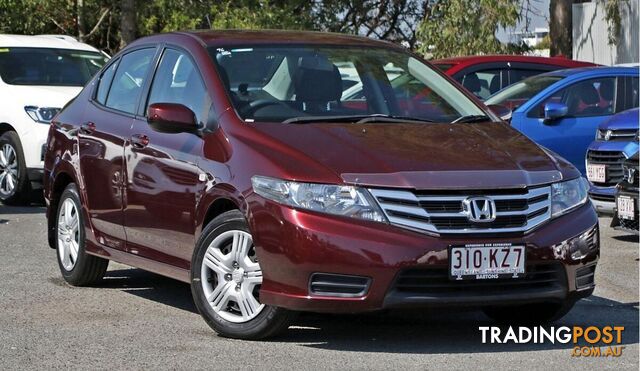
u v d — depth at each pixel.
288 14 28.61
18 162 16.56
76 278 10.12
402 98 9.11
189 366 7.28
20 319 8.74
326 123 8.39
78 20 30.67
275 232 7.55
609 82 16.77
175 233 8.62
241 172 7.89
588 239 8.00
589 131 16.50
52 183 10.51
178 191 8.54
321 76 8.93
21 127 16.48
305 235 7.41
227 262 7.98
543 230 7.77
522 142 8.52
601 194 13.87
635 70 16.80
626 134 13.67
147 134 9.08
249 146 8.01
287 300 7.52
